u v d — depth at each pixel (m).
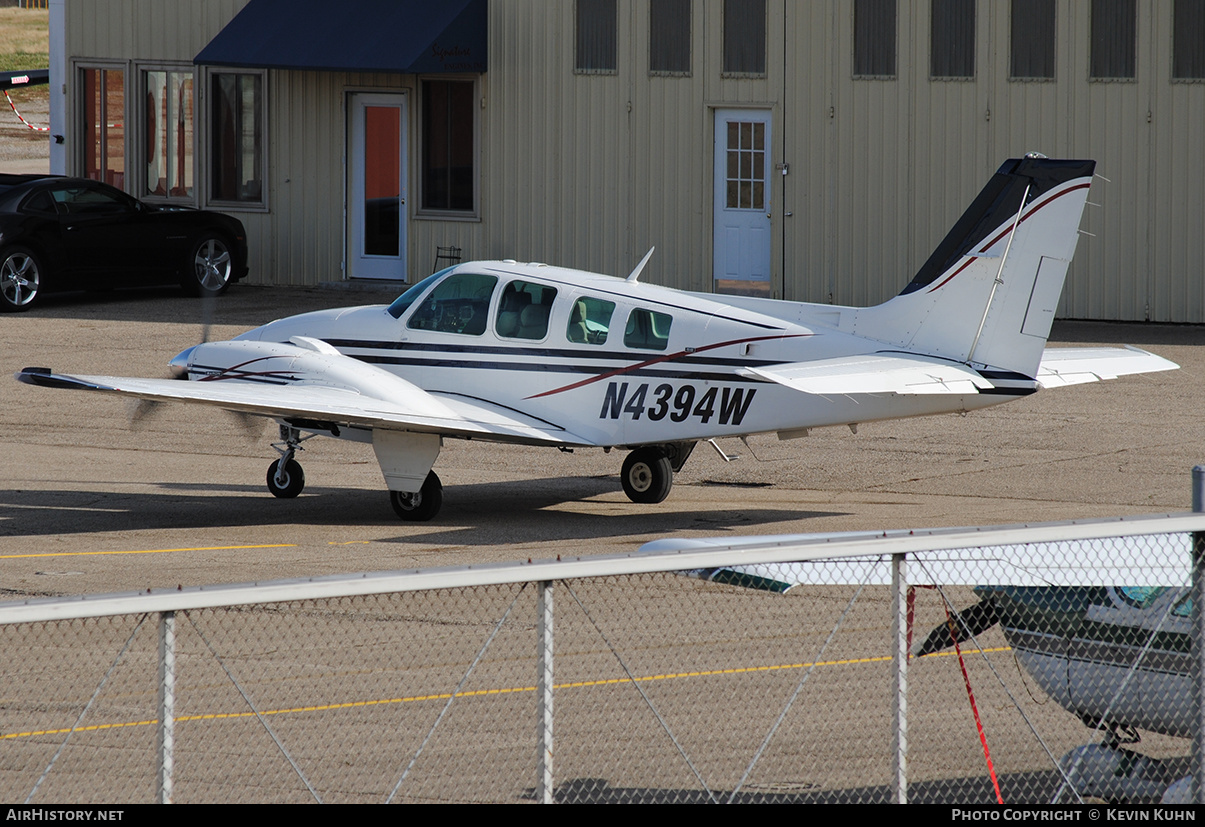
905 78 74.12
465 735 22.59
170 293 85.44
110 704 24.05
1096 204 71.56
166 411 58.22
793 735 22.64
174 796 20.27
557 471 48.59
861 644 27.23
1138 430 52.06
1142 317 71.56
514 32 81.31
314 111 86.88
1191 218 70.25
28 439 52.31
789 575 19.94
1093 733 22.92
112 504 42.50
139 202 81.38
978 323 36.31
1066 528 18.41
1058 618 21.09
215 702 24.12
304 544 37.00
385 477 40.12
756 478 46.75
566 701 24.09
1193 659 19.09
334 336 43.81
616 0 79.06
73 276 78.62
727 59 77.38
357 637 27.92
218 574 33.38
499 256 83.38
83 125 93.44
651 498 42.78
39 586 32.12
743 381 38.12
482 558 35.06
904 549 17.91
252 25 85.06
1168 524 18.75
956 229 36.62
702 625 28.55
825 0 75.00
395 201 86.25
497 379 41.44
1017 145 72.75
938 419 55.22
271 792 20.45
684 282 79.62
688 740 22.39
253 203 89.06
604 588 31.66
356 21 83.25
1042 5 71.50
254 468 48.88
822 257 76.69
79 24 92.12
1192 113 69.69
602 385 40.12
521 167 82.12
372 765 21.39
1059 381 37.59
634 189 80.00
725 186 78.38
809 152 76.25
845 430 53.97
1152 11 69.75
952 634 21.36
